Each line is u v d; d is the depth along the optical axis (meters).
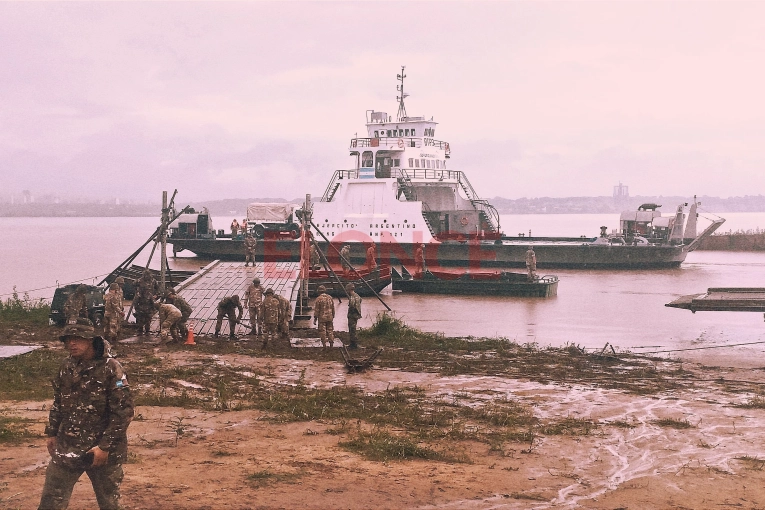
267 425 13.60
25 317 30.05
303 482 9.76
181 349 23.92
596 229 192.88
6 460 9.98
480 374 21.39
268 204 71.50
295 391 17.69
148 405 14.97
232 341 26.17
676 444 13.61
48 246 108.44
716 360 25.73
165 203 34.69
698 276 59.97
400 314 38.81
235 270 40.84
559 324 35.66
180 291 34.66
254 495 9.02
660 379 21.52
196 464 10.44
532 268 47.00
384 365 22.42
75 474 6.91
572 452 12.78
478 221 69.56
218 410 14.82
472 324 35.66
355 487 9.70
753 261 75.31
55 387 6.97
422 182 66.31
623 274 61.72
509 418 15.34
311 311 34.28
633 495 10.24
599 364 24.27
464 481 10.42
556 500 9.82
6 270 66.56
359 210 64.94
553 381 20.58
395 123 68.31
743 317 38.16
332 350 24.83
